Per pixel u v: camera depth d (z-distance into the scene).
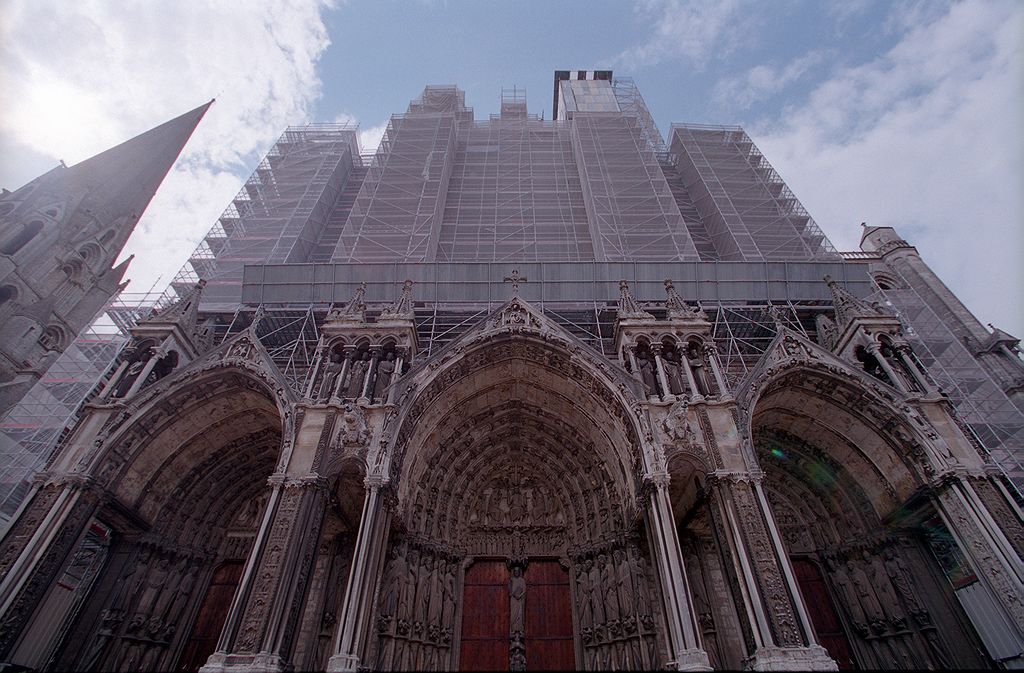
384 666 19.59
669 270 31.59
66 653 20.12
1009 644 19.02
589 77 67.12
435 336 30.06
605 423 24.27
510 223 43.09
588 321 31.19
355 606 17.72
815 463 26.33
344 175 50.00
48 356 40.44
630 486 22.75
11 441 29.09
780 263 31.77
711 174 45.25
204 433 24.88
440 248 41.34
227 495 26.33
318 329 30.08
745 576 17.89
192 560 24.16
